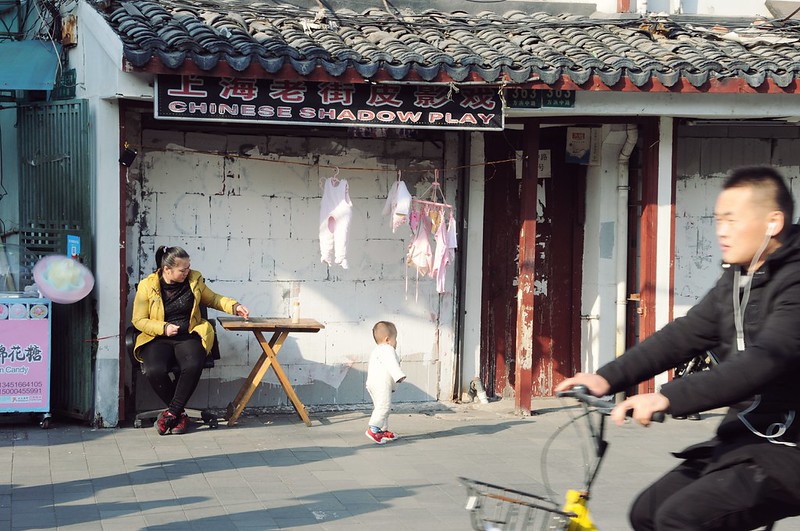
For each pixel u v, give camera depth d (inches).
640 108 363.6
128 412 356.2
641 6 417.1
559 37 375.2
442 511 257.8
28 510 249.0
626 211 407.2
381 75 327.6
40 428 339.3
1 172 397.7
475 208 399.2
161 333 331.3
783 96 372.5
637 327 401.4
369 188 385.4
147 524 239.6
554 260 418.9
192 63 310.5
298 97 326.3
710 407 126.7
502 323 412.8
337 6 398.9
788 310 129.0
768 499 131.0
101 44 326.0
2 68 355.9
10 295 333.7
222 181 367.9
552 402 412.5
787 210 136.3
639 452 333.1
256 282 373.4
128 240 357.4
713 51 372.8
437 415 383.6
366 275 386.6
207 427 349.1
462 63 334.0
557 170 416.5
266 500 263.7
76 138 338.0
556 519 142.8
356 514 253.4
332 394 384.5
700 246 416.8
